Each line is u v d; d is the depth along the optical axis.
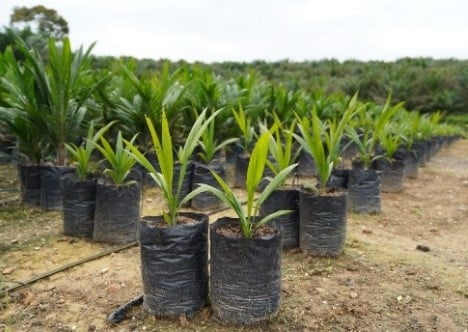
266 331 1.77
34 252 2.62
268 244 1.76
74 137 3.50
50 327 1.81
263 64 24.86
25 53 3.27
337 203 2.53
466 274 2.44
